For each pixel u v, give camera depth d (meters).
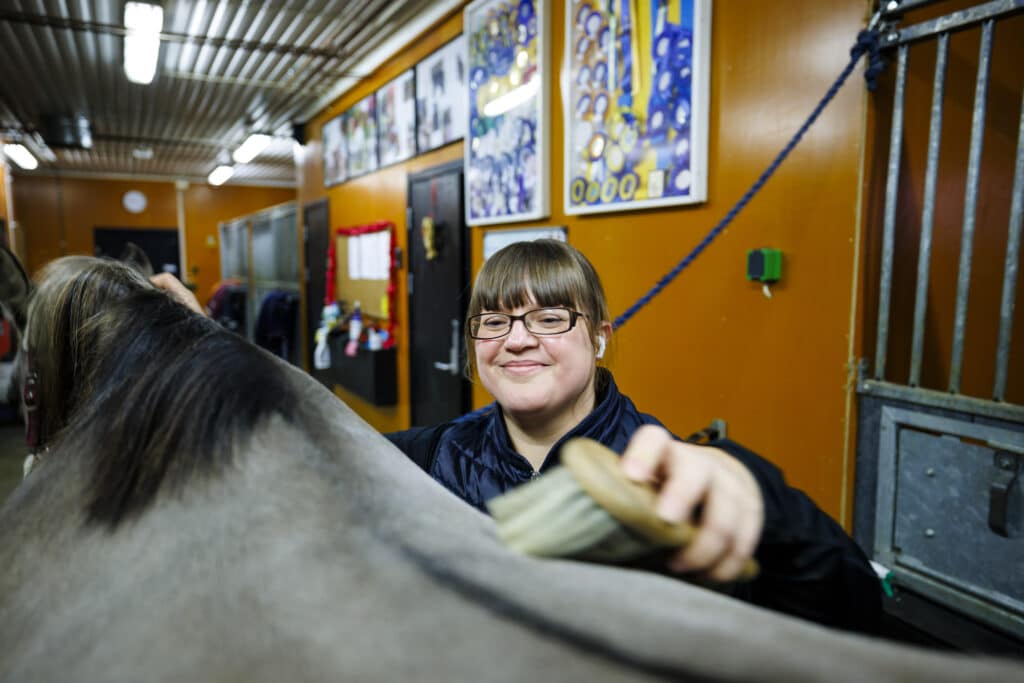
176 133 7.42
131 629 0.29
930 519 1.53
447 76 3.46
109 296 0.55
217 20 3.86
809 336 1.74
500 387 0.95
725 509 0.33
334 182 5.44
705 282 2.04
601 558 0.29
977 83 1.38
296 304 6.78
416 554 0.27
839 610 0.43
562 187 2.65
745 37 1.87
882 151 1.60
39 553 0.40
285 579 0.28
